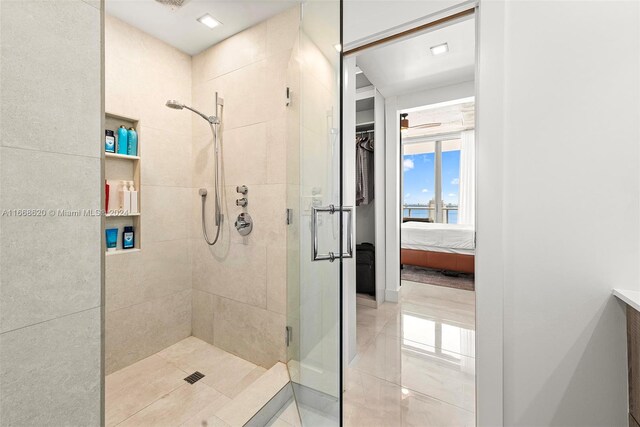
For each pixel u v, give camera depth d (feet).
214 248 6.90
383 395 5.25
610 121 3.41
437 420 4.64
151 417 4.67
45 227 1.73
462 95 9.59
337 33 3.22
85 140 1.93
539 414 3.78
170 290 6.95
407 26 4.55
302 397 4.75
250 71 6.18
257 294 6.17
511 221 3.87
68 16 1.83
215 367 6.10
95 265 2.00
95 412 2.01
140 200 6.36
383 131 10.85
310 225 4.25
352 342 6.36
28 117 1.65
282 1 5.45
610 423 3.46
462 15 4.23
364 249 11.66
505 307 3.92
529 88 3.75
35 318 1.69
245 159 6.29
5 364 1.57
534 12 3.71
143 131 6.39
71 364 1.87
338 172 3.22
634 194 3.34
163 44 6.73
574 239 3.58
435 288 11.81
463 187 16.14
